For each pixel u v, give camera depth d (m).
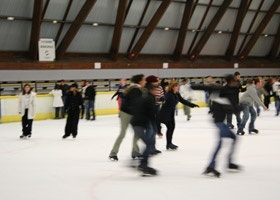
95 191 6.71
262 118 19.12
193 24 29.38
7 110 18.98
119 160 9.43
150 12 26.73
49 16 22.86
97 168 8.56
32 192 6.71
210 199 6.11
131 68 27.48
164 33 28.62
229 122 14.70
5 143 12.42
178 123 17.50
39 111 20.16
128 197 6.30
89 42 25.61
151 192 6.57
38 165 9.01
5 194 6.61
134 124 7.68
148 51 28.75
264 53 36.22
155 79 7.73
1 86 21.98
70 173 8.13
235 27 31.48
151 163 8.90
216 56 32.94
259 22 33.00
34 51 22.91
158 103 11.86
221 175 7.70
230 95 7.49
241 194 6.36
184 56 30.89
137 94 8.88
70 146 11.67
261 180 7.28
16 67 22.42
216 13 29.27
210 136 13.32
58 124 17.92
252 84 13.08
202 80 31.33
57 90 20.33
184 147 11.09
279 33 35.09
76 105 13.14
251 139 12.42
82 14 22.94
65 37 23.75
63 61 24.56
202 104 26.62
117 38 25.80
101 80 26.09
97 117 21.06
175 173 7.95
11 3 21.28
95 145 11.78
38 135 14.24
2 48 22.58
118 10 24.94
